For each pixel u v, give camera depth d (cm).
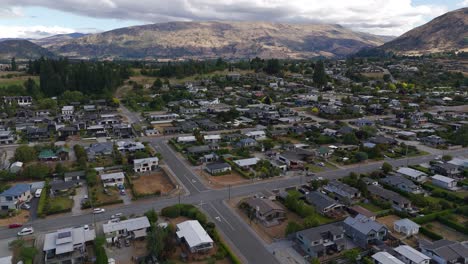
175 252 4966
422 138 10944
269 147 9994
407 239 5466
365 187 6956
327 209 6216
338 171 8375
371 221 5484
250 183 7575
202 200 6712
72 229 5244
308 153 8994
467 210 6084
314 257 4800
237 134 11225
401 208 6369
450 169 8025
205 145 9944
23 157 8512
